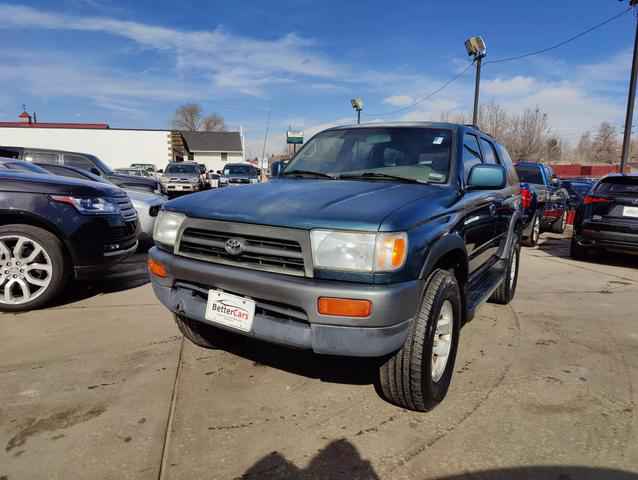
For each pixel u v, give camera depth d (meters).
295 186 2.89
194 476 2.00
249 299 2.32
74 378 2.84
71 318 3.93
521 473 2.08
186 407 2.56
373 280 2.09
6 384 2.74
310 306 2.12
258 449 2.21
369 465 2.11
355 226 2.11
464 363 3.27
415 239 2.20
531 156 40.06
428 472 2.07
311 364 3.15
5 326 3.71
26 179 4.00
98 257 4.25
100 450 2.15
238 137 59.78
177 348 3.35
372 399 2.70
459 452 2.22
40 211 3.95
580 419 2.55
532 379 3.04
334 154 3.58
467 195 3.10
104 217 4.32
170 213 2.71
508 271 4.52
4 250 3.95
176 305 2.63
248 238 2.34
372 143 3.52
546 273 6.50
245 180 21.80
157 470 2.03
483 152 3.98
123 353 3.24
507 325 4.12
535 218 9.07
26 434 2.26
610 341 3.77
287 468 2.08
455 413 2.58
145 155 38.69
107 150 37.81
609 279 6.13
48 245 4.02
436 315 2.40
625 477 2.06
